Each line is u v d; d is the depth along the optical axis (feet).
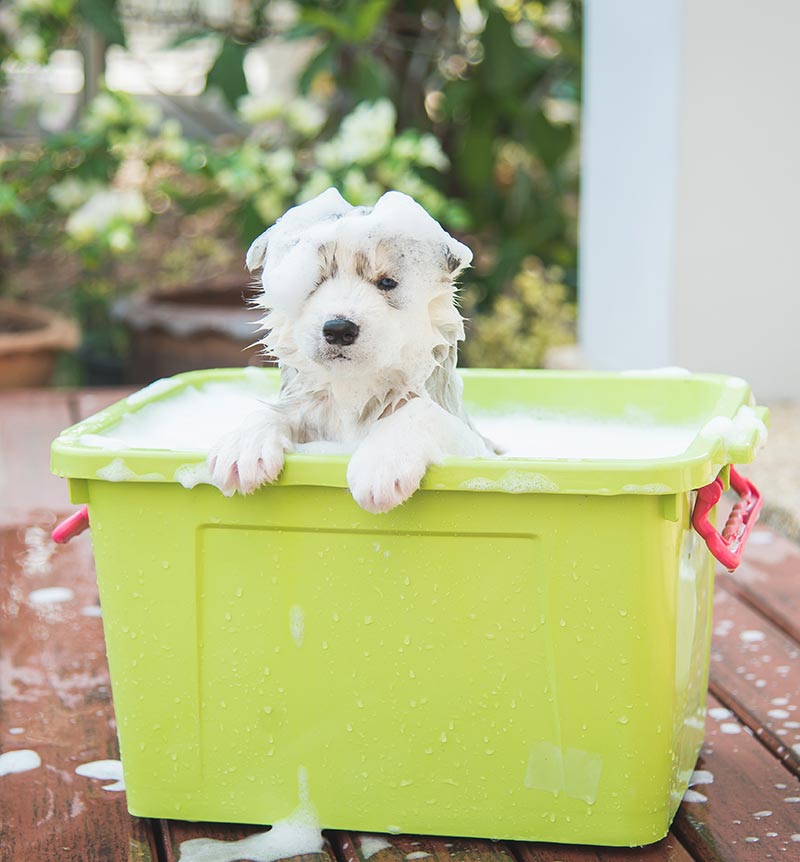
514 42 12.38
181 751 3.84
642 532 3.43
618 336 9.68
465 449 3.70
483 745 3.67
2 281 13.35
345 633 3.66
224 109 13.70
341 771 3.77
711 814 3.92
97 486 3.66
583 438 4.88
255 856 3.74
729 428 3.67
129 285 13.39
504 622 3.56
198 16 13.10
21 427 8.40
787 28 8.30
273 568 3.64
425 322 3.68
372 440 3.47
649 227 8.93
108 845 3.80
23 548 6.42
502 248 13.26
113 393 9.24
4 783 4.16
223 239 14.92
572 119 14.40
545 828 3.71
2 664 5.07
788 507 6.56
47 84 13.38
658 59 8.61
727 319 8.66
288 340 3.76
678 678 3.75
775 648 5.16
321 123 12.25
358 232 3.59
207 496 3.60
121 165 11.69
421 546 3.54
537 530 3.46
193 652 3.75
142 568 3.70
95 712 4.66
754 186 8.48
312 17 11.12
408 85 13.34
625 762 3.61
